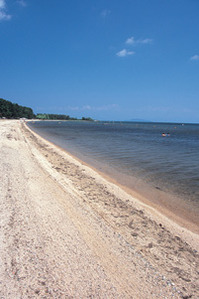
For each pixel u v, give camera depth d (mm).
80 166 14000
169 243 5500
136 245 5129
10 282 3199
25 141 22594
